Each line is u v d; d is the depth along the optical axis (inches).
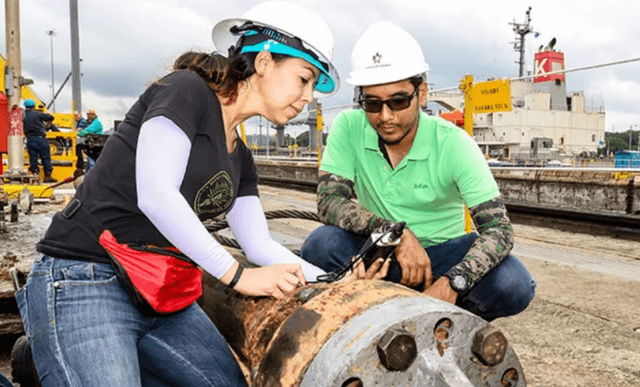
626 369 116.0
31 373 86.3
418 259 89.0
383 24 90.3
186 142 60.3
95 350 60.5
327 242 102.6
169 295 64.8
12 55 319.0
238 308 73.1
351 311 51.1
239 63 64.8
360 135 100.8
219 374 71.3
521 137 1936.5
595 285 178.5
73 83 765.3
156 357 70.8
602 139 2220.7
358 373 46.4
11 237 169.8
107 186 63.6
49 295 62.9
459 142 91.4
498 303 93.8
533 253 231.8
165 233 60.4
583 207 329.1
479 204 89.7
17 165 322.7
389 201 100.6
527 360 120.6
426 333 48.9
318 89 80.4
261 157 878.4
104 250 64.6
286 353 51.3
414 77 87.9
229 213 81.4
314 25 65.6
